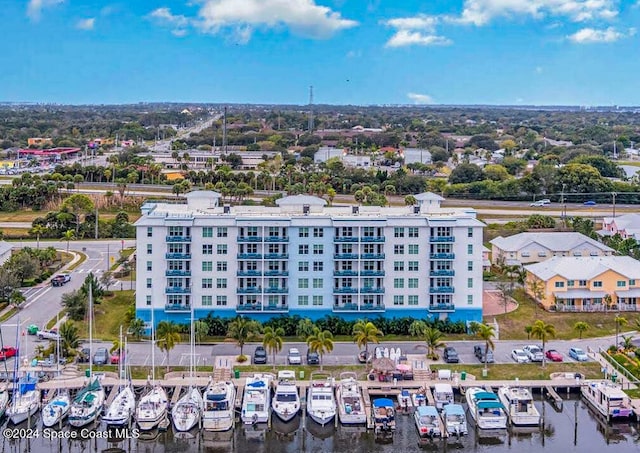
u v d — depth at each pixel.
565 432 110.25
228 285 145.88
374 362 121.38
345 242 146.12
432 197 157.62
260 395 112.88
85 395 111.56
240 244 145.62
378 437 108.38
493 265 198.38
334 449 105.06
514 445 106.50
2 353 125.56
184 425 107.50
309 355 130.25
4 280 161.25
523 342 141.38
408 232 147.12
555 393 118.50
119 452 105.31
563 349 137.62
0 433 107.12
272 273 146.00
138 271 144.62
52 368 123.38
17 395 111.88
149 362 128.75
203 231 144.62
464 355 133.25
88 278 158.75
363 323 133.88
